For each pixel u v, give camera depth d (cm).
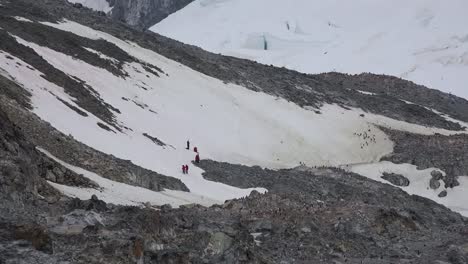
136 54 9575
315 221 3712
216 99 9081
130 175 4475
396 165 8200
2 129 3150
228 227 2950
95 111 6256
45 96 5528
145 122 7050
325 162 8350
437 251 3350
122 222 2266
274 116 9275
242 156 7550
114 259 1845
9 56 6153
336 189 6144
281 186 6003
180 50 11100
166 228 2473
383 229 3784
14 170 2589
